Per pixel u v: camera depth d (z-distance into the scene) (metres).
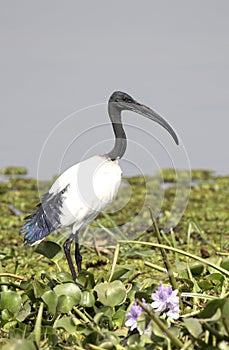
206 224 17.81
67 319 7.96
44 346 7.78
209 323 7.12
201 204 20.88
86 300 8.52
